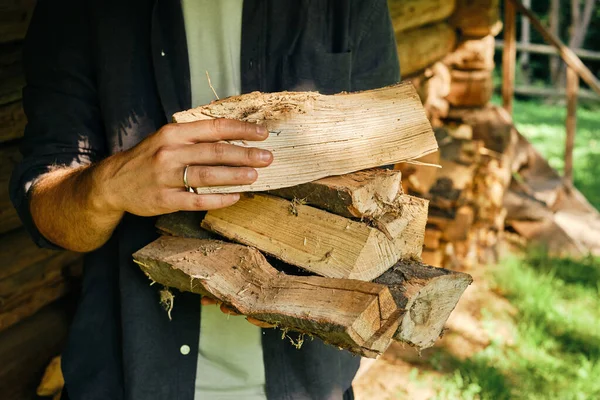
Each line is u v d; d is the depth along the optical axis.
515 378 3.31
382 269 1.12
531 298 4.07
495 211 4.76
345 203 1.09
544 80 13.61
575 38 13.25
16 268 2.17
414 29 4.52
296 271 1.17
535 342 3.61
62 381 2.18
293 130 1.12
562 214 5.54
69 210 1.23
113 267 1.53
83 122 1.44
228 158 1.05
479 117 5.16
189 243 1.24
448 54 5.09
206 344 1.54
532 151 5.79
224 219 1.22
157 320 1.49
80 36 1.43
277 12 1.48
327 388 1.60
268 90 1.53
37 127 1.41
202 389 1.57
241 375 1.57
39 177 1.36
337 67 1.53
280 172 1.10
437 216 4.19
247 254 1.16
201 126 1.06
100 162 1.19
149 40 1.44
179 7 1.43
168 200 1.08
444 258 4.30
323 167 1.12
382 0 1.63
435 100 4.92
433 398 3.11
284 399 1.58
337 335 0.99
